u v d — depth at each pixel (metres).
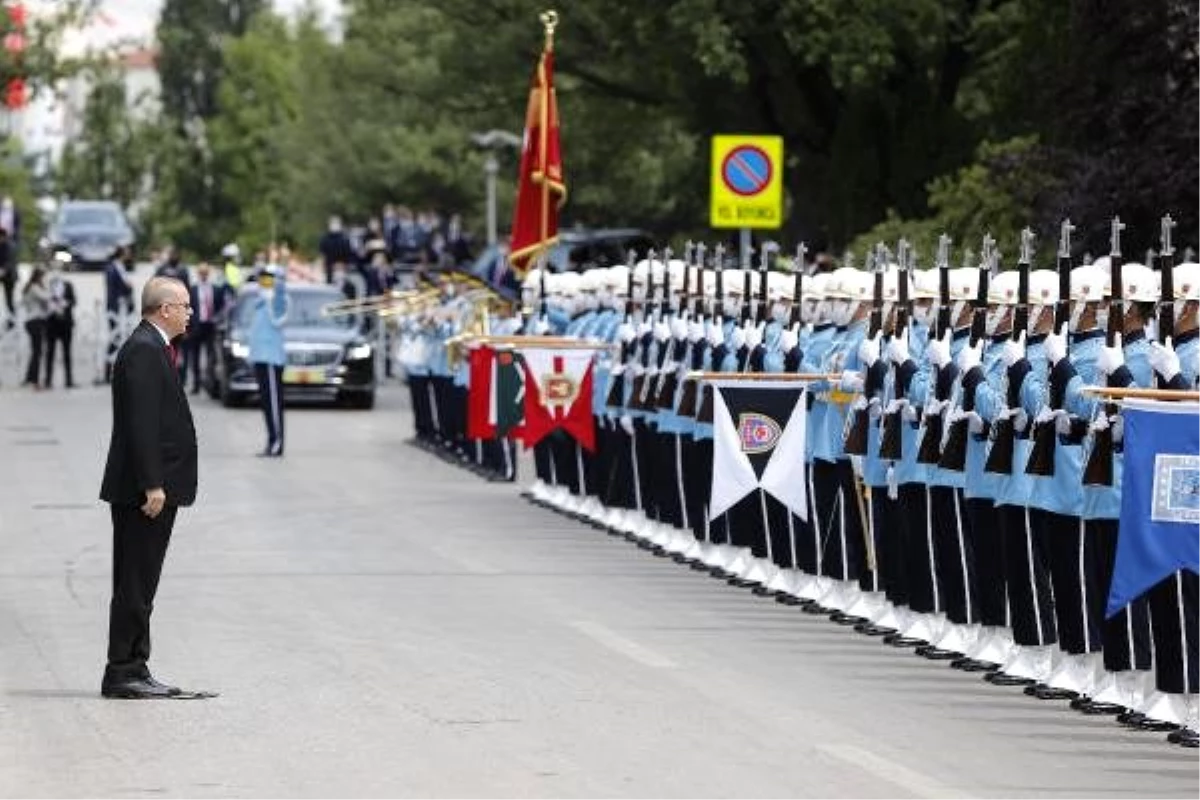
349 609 39.88
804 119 98.25
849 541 39.66
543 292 57.31
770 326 42.53
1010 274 35.25
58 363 112.88
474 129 131.88
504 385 57.84
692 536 46.84
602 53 98.50
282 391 70.62
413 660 34.62
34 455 69.62
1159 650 30.22
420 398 74.25
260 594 41.66
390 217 123.75
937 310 36.06
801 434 40.31
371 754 27.83
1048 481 32.50
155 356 31.42
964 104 101.06
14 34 116.06
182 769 26.95
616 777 26.67
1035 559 33.62
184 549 48.22
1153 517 29.09
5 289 113.00
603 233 95.75
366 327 107.62
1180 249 59.69
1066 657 32.91
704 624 38.69
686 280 47.56
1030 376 33.28
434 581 43.56
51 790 25.80
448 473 66.31
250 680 32.88
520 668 34.00
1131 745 29.47
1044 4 79.06
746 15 90.00
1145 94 61.41
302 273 106.81
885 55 86.81
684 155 127.38
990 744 29.23
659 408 47.38
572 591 42.41
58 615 39.22
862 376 38.12
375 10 113.06
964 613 35.47
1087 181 59.88
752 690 32.59
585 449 54.75
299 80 175.38
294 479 63.84
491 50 99.50
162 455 31.41
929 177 92.06
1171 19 60.69
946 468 35.00
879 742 29.09
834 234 93.56
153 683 31.73
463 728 29.48
